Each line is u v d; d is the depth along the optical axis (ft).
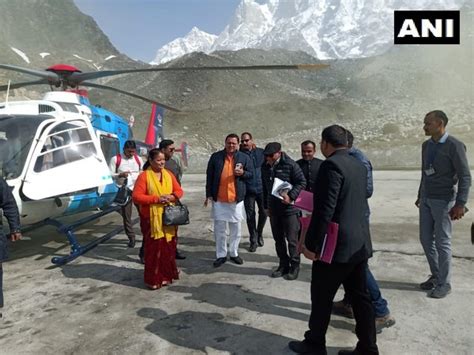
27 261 20.27
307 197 11.45
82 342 11.94
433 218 14.44
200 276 17.30
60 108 21.48
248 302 14.39
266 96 451.12
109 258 20.44
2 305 13.80
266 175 17.33
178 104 420.36
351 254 9.81
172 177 16.60
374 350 10.03
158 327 12.69
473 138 111.24
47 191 17.88
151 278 15.84
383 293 14.85
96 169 19.84
